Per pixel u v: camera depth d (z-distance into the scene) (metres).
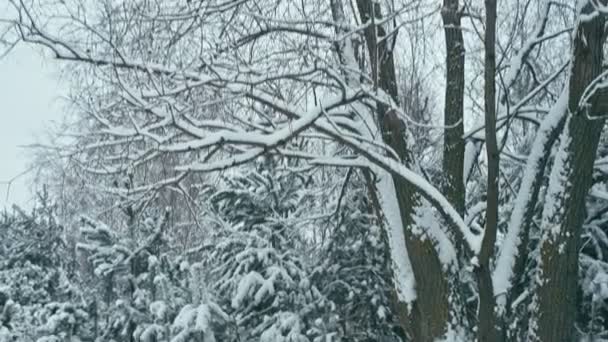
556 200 6.31
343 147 8.87
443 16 7.39
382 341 9.66
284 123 7.32
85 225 9.50
